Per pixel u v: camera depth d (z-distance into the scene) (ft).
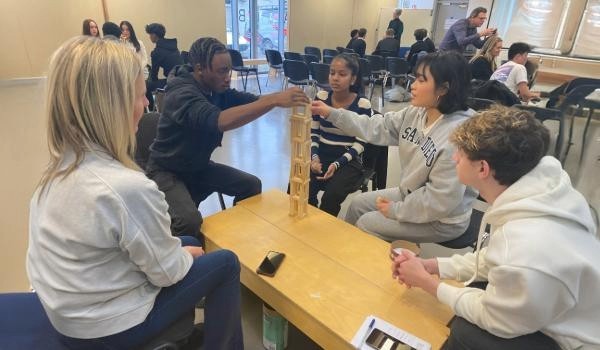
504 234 2.71
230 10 26.13
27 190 8.35
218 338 3.81
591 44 16.38
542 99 12.23
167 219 2.87
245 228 4.98
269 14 27.94
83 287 2.55
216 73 5.51
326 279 3.98
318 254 4.42
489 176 2.94
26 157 10.18
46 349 2.84
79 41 2.55
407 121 5.69
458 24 15.49
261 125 14.74
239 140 12.92
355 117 6.01
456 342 2.97
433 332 3.31
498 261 2.63
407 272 3.53
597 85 9.46
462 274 3.69
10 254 6.14
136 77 2.71
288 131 14.02
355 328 3.34
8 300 3.24
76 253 2.50
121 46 2.68
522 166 2.79
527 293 2.42
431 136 5.09
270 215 5.33
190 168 6.04
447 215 4.94
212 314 3.69
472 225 5.57
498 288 2.64
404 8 29.86
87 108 2.46
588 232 2.71
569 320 2.62
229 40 26.89
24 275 5.64
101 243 2.51
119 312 2.76
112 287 2.70
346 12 30.32
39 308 3.19
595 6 15.93
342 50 20.98
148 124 6.52
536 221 2.62
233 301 3.72
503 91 8.77
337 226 5.06
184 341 3.50
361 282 3.94
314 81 18.04
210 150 6.12
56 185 2.50
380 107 17.99
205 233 4.84
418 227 5.22
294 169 5.01
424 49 19.29
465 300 2.99
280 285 3.88
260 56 28.66
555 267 2.39
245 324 5.05
